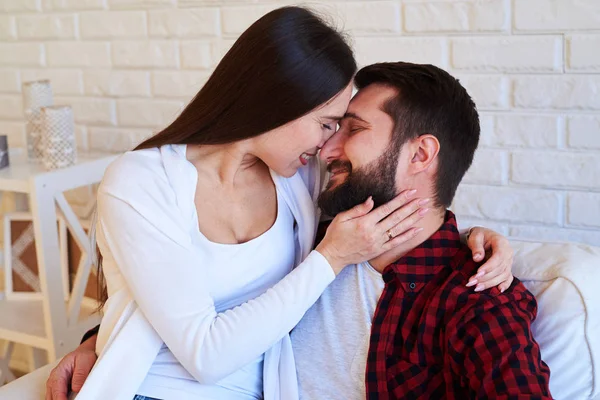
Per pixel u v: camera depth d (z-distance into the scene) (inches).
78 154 97.0
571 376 51.3
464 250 53.4
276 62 49.4
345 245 51.7
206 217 54.2
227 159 54.3
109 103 93.7
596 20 67.1
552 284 52.6
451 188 54.6
